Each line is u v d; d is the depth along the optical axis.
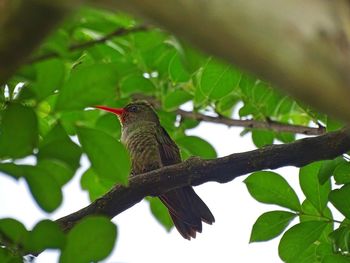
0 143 5.07
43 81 5.17
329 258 6.89
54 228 5.08
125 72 9.23
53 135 5.58
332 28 2.91
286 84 2.96
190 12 2.96
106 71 5.21
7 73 3.52
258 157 7.08
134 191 7.21
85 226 5.06
